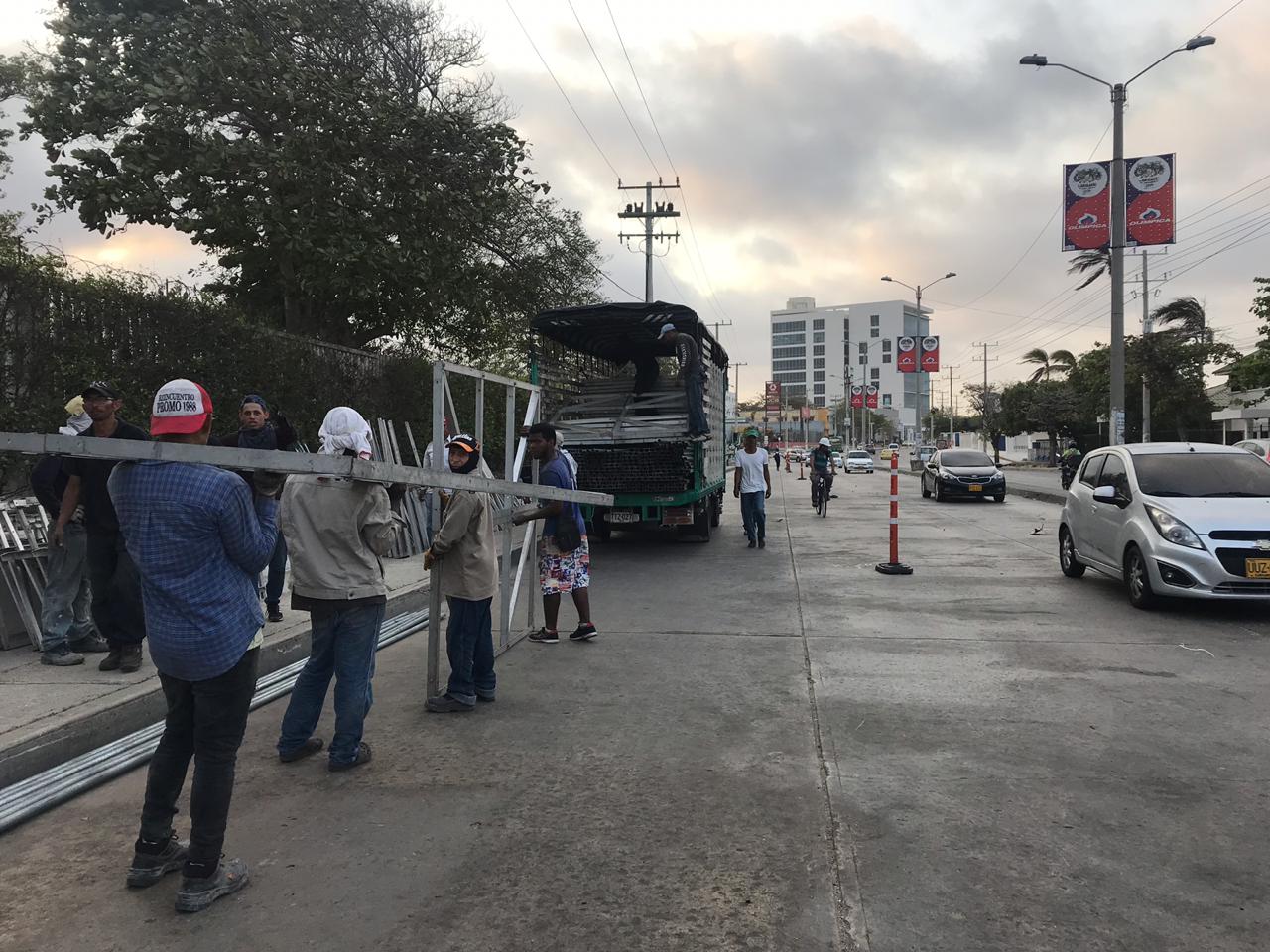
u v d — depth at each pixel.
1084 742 4.81
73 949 2.91
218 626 3.10
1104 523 9.30
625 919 3.05
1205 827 3.75
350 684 4.44
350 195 14.34
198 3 14.27
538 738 4.95
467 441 5.38
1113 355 20.72
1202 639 7.27
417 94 17.80
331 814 3.94
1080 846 3.58
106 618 5.63
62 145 13.72
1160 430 44.81
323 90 14.04
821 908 3.12
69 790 4.17
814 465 19.86
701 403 12.55
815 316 169.00
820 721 5.20
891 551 10.90
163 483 3.04
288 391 11.70
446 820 3.88
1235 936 2.93
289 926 3.04
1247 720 5.17
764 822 3.83
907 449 107.75
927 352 41.69
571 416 13.92
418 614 8.38
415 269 15.06
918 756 4.62
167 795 3.33
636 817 3.89
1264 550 7.73
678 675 6.23
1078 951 2.85
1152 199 20.17
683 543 14.35
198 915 3.11
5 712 4.82
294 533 4.46
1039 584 10.07
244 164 13.51
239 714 3.23
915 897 3.19
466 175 15.84
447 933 2.98
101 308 8.60
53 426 7.80
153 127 13.29
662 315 12.48
